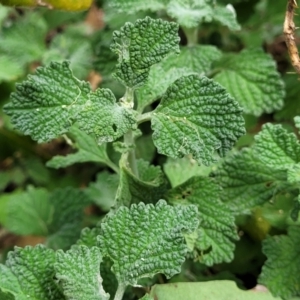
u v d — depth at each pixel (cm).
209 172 41
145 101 38
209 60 43
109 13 49
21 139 53
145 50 35
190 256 38
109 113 35
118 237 34
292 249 39
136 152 46
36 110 35
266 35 51
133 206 35
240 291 37
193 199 38
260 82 44
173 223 34
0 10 58
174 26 35
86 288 34
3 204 51
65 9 39
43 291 35
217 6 44
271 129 38
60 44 53
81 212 46
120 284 34
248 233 43
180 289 37
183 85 35
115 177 42
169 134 35
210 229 38
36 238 52
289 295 38
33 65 57
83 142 41
